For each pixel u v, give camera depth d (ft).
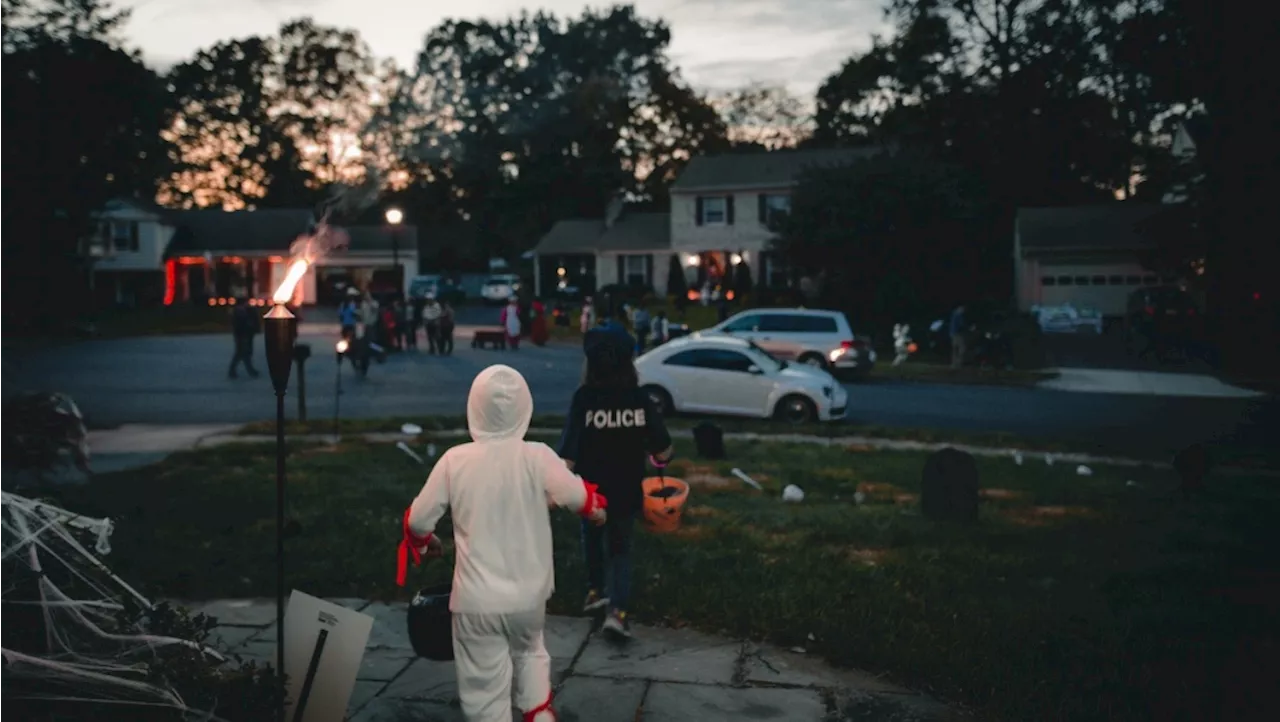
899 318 102.78
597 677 16.61
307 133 239.30
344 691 12.82
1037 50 148.36
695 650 17.85
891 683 16.40
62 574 12.73
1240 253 73.31
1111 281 117.60
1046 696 15.43
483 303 176.76
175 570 21.48
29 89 56.13
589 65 273.95
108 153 73.36
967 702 15.58
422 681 16.37
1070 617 19.21
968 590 21.38
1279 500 32.07
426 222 248.52
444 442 44.62
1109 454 45.62
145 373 74.02
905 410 61.62
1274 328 73.41
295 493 31.40
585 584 21.38
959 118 156.56
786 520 28.60
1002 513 30.68
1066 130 151.94
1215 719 14.73
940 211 102.06
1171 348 84.07
